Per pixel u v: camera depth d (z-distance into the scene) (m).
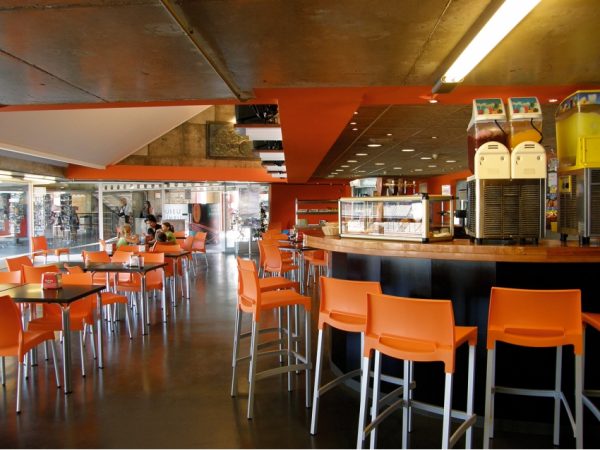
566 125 3.22
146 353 4.46
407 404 2.65
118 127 10.09
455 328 2.46
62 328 3.61
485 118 3.19
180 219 15.16
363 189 4.38
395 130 7.44
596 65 3.52
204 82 3.61
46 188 12.38
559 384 2.69
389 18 2.52
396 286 3.28
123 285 5.78
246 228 15.63
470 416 2.40
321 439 2.74
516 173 2.95
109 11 2.30
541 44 3.08
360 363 3.44
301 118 4.86
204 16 2.48
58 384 3.61
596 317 2.63
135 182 13.95
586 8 2.52
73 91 3.84
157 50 2.88
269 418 3.03
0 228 10.98
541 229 2.96
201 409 3.16
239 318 3.49
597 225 2.83
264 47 2.96
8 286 4.12
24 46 2.79
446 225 3.31
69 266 5.71
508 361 2.93
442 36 2.78
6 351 3.15
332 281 2.88
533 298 2.37
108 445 2.67
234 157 13.75
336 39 2.83
